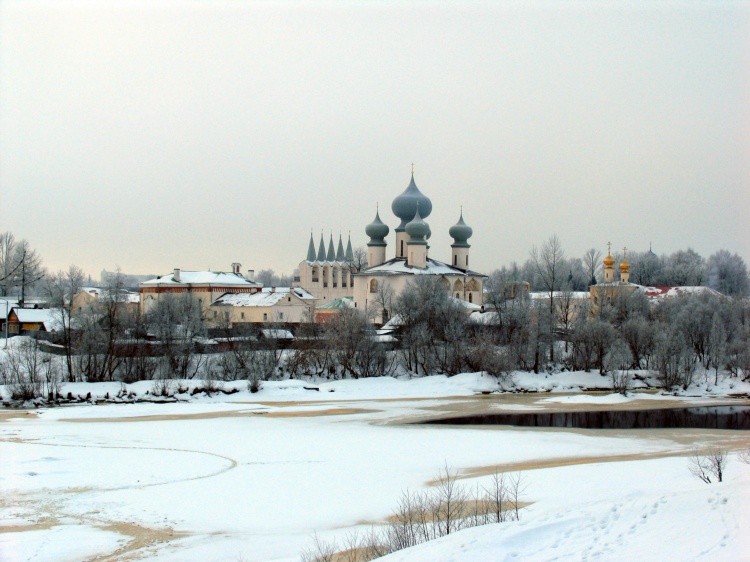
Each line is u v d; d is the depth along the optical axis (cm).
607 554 2409
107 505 4425
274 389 10612
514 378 11469
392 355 12456
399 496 4634
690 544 2383
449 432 7569
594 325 11981
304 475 5300
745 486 2873
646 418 8912
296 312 18725
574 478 4959
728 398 10631
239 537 3828
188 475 5275
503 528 2766
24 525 4038
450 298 13475
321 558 3297
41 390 9969
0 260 16475
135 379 10944
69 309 12156
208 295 19925
